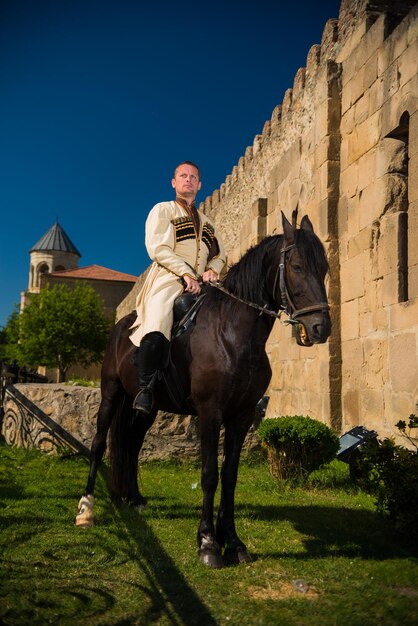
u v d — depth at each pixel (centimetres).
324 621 266
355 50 766
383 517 413
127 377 430
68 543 369
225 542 363
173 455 687
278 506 490
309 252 331
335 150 810
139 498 476
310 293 324
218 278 409
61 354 3991
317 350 812
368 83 720
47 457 679
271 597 296
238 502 506
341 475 602
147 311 392
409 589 306
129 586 304
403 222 639
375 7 766
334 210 803
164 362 378
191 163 421
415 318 583
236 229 1517
